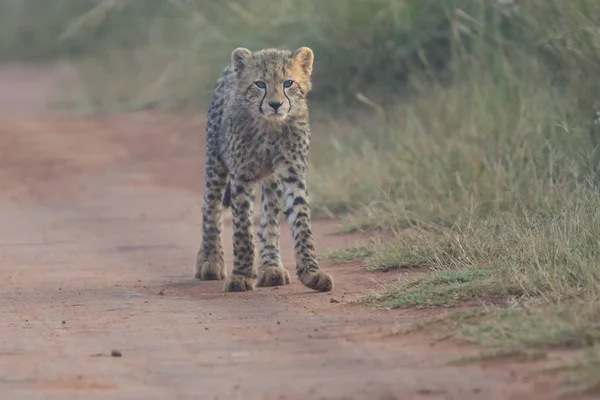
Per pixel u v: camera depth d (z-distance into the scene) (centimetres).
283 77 1205
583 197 1226
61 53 4350
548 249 1072
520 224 1220
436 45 2098
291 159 1214
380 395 750
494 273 1068
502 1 1752
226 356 885
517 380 763
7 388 810
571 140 1430
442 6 2055
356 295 1130
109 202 1928
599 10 1478
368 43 2150
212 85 2664
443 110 1745
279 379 807
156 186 2056
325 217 1644
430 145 1619
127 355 904
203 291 1217
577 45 1494
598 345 796
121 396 780
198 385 801
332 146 1919
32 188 2092
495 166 1435
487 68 1759
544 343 835
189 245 1552
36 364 882
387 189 1602
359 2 2161
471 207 1302
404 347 880
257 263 1316
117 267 1406
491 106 1614
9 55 4819
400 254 1255
